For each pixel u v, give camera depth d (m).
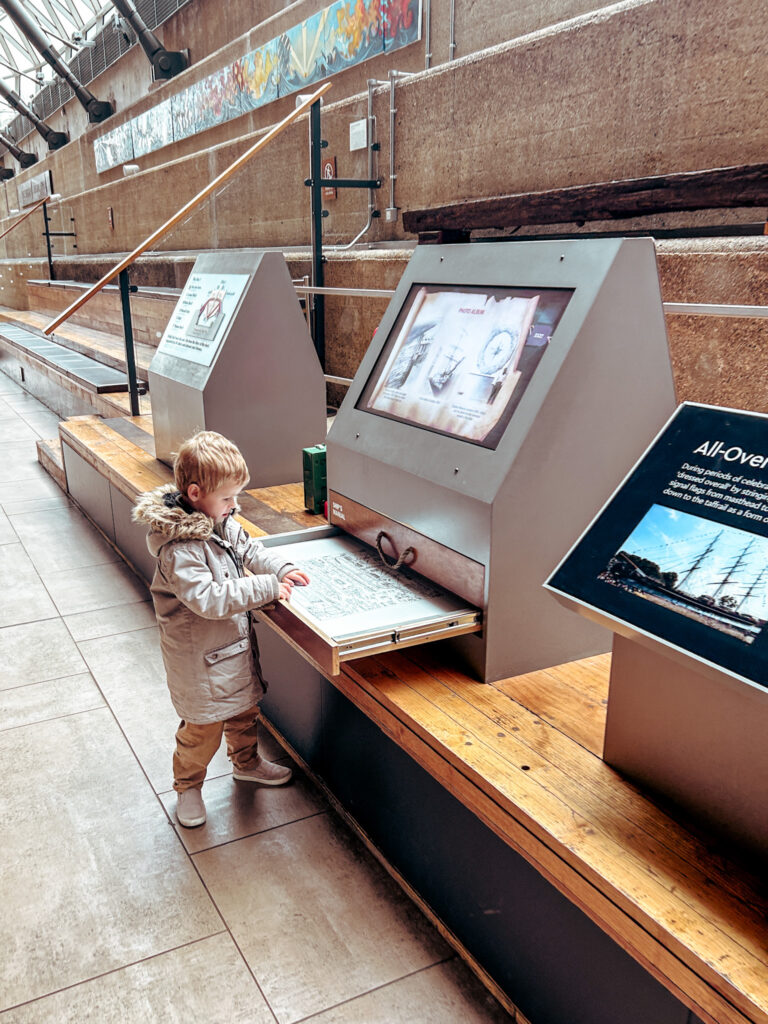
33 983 1.68
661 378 1.76
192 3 13.09
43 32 17.19
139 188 9.09
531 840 1.36
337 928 1.83
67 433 4.91
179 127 12.41
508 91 4.45
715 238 3.07
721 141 3.45
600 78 3.93
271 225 5.36
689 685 1.30
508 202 3.99
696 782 1.32
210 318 3.48
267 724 2.72
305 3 8.91
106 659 3.17
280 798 2.32
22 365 9.89
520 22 5.66
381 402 2.14
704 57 3.44
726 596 1.19
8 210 24.97
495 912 1.62
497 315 1.88
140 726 2.70
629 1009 1.30
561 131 4.21
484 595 1.74
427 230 4.55
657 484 1.41
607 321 1.66
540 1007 1.53
